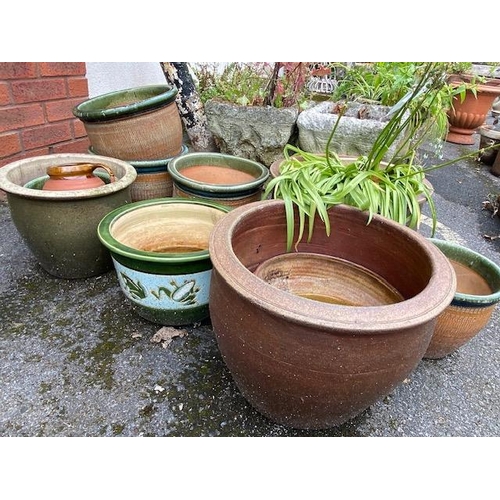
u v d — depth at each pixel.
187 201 1.50
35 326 1.35
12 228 1.90
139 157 1.84
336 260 1.33
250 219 1.15
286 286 1.32
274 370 0.83
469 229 2.29
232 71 2.56
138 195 1.90
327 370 0.79
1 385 1.14
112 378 1.19
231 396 1.16
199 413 1.11
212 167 1.88
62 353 1.26
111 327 1.37
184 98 2.38
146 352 1.28
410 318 0.77
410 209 1.39
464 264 1.38
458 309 1.18
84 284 1.58
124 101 2.08
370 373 0.81
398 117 1.39
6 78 1.92
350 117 2.10
